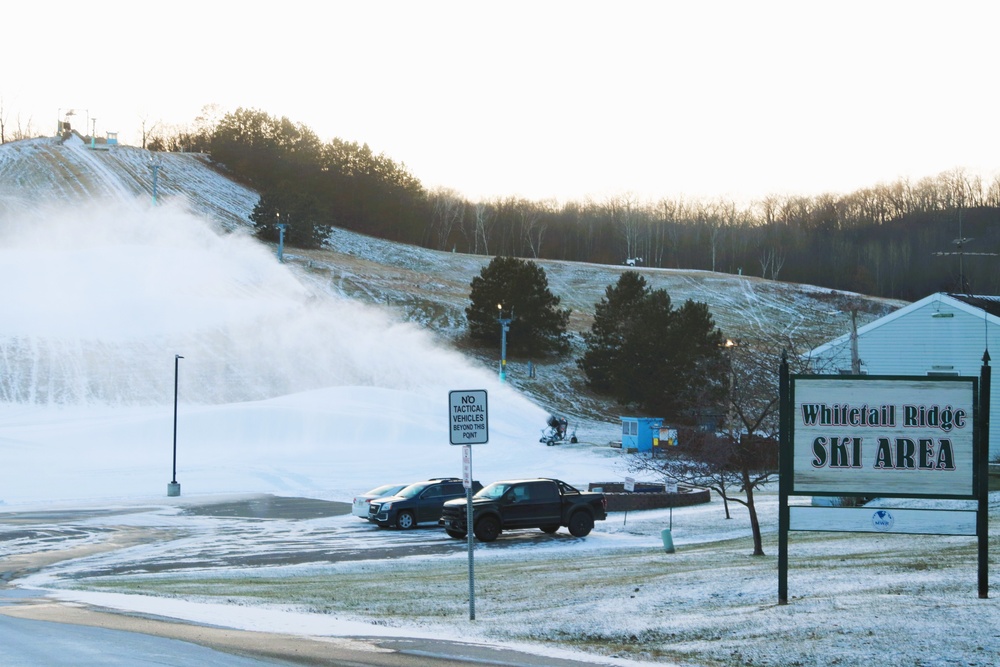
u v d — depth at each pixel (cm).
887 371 4025
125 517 3381
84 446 5747
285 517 3400
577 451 6444
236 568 2094
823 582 1351
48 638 1073
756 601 1248
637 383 8600
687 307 8719
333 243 17262
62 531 2936
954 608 1080
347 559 2267
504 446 6594
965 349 3919
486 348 10444
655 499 3584
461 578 1800
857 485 1198
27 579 1905
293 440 6238
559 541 2602
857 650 939
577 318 12800
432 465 5559
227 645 1042
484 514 2609
